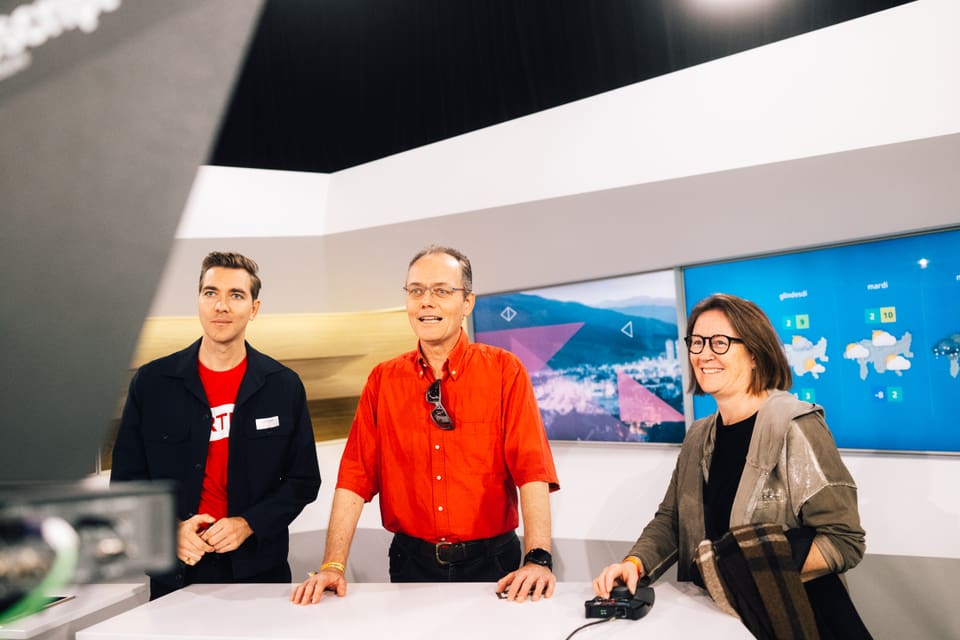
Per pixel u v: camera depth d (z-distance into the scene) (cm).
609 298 361
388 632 153
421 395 210
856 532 169
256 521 221
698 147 331
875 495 294
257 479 236
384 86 417
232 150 414
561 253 368
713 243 329
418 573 209
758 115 316
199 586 196
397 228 400
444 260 203
